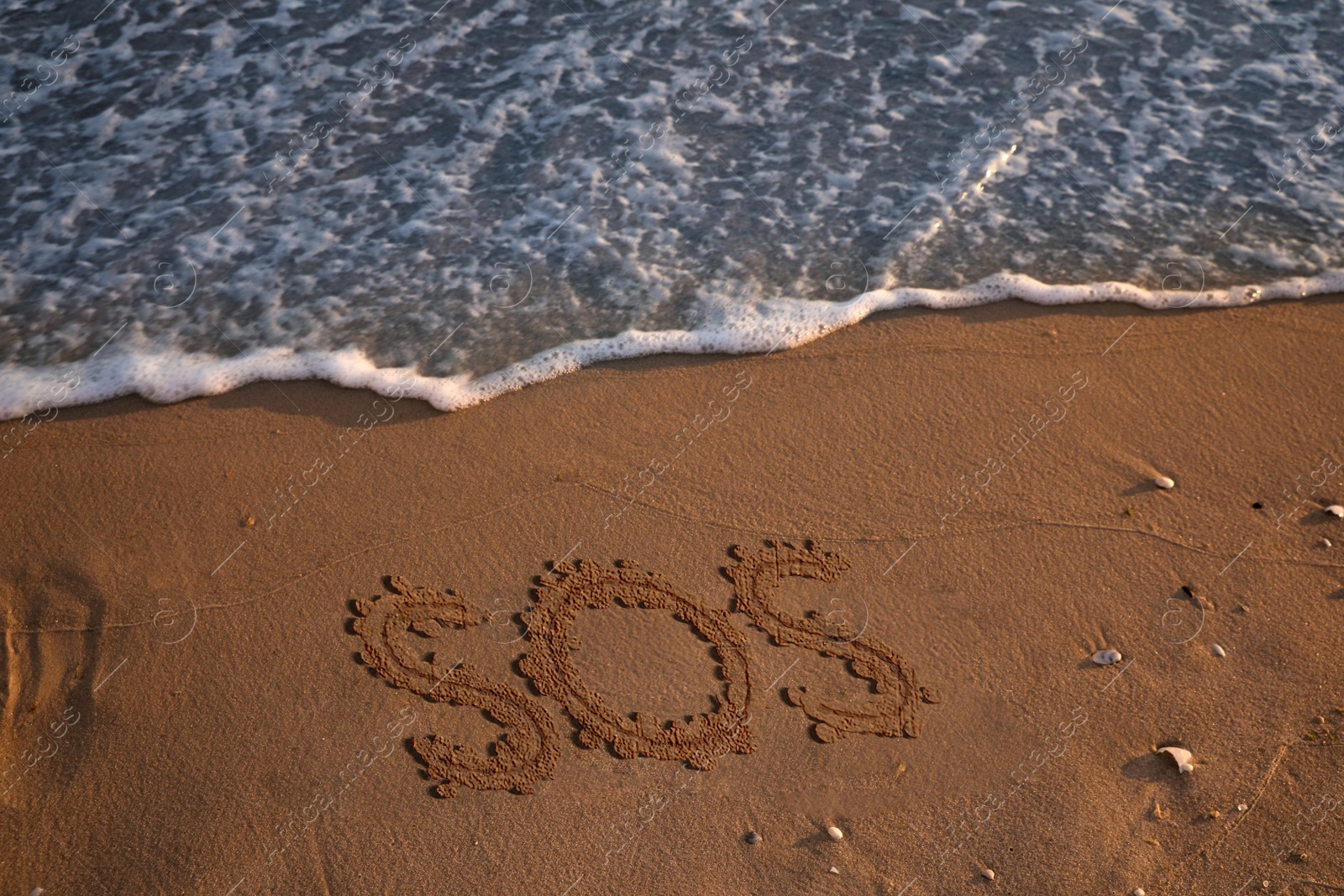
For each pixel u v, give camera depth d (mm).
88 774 2695
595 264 3154
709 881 2672
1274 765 2744
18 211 3154
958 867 2686
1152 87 3393
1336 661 2816
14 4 3365
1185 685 2797
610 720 2766
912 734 2762
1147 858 2691
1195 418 3002
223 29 3377
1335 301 3135
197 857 2658
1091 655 2818
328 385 2998
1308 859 2689
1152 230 3217
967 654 2818
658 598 2846
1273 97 3387
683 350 3053
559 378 3020
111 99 3283
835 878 2676
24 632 2777
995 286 3135
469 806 2703
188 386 2980
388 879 2660
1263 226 3225
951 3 3496
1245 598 2861
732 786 2727
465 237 3178
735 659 2809
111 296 3080
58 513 2857
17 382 2971
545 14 3443
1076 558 2885
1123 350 3068
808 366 3039
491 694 2777
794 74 3389
